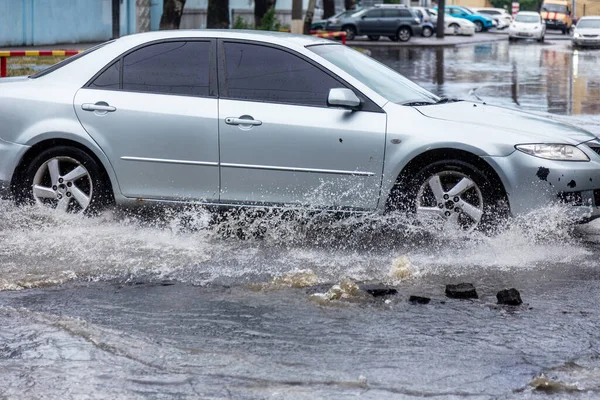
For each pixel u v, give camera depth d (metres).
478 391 8.27
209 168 14.34
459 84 48.84
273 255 13.47
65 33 68.81
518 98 40.72
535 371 8.80
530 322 10.38
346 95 13.76
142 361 9.00
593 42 96.38
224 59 14.62
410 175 14.00
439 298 11.33
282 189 14.17
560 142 13.80
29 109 14.87
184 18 83.19
